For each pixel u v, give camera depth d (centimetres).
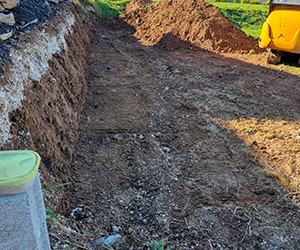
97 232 353
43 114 445
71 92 634
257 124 638
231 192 454
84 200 418
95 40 1246
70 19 888
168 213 411
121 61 1004
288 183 473
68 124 539
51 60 562
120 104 711
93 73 884
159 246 329
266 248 364
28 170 190
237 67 941
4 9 550
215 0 2103
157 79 861
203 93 766
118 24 1566
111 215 397
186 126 625
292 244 372
